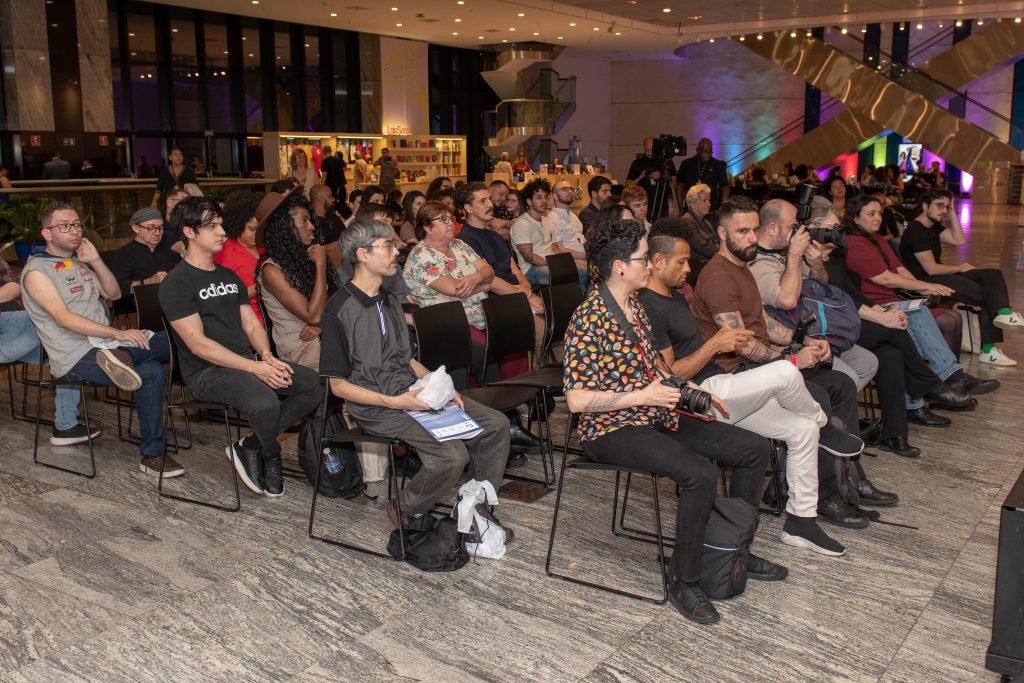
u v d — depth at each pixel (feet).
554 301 16.10
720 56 83.05
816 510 11.83
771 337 12.89
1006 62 70.59
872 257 17.54
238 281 13.23
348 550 11.28
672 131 86.17
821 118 80.43
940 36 78.18
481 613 9.73
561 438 15.87
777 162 78.38
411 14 54.34
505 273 17.88
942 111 69.36
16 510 12.41
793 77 80.79
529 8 51.44
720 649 9.03
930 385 16.01
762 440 10.52
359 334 11.07
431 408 10.55
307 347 13.67
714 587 10.01
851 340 13.60
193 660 8.79
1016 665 7.41
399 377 11.38
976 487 13.52
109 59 50.83
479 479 11.34
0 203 29.09
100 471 13.94
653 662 8.79
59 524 11.96
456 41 69.26
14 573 10.57
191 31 56.24
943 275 21.09
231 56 58.80
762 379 10.79
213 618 9.59
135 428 16.19
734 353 12.19
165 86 55.47
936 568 10.89
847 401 12.95
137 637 9.20
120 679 8.46
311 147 57.98
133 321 23.68
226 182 35.96
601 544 11.50
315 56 63.52
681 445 9.89
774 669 8.68
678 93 85.35
